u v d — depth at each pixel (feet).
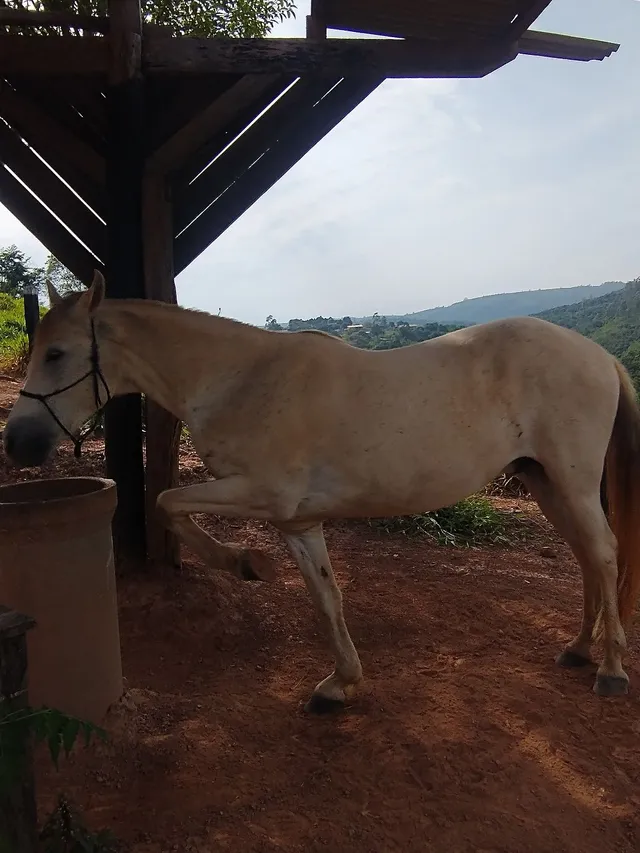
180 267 12.58
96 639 8.07
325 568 9.30
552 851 6.56
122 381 8.91
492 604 12.92
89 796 7.24
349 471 8.60
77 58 11.39
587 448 9.32
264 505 8.57
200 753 8.05
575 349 9.50
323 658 10.84
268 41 11.80
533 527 19.04
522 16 11.98
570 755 8.09
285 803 7.18
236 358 8.68
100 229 12.32
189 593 12.17
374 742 8.25
